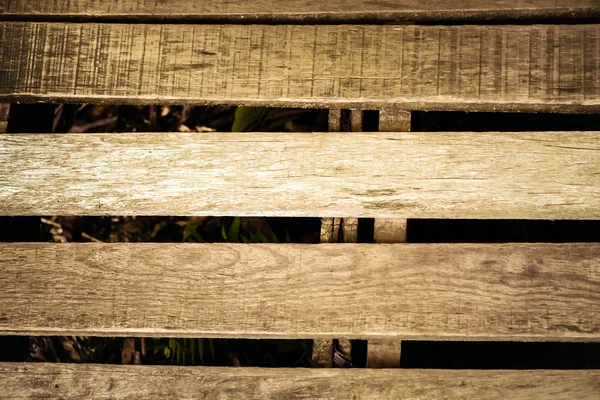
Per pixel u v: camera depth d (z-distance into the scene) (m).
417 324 2.19
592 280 2.20
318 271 2.24
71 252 2.29
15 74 2.38
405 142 2.28
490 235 2.80
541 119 2.76
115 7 2.41
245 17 2.39
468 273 2.21
